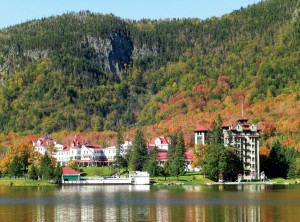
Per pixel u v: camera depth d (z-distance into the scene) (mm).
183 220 196500
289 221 192875
